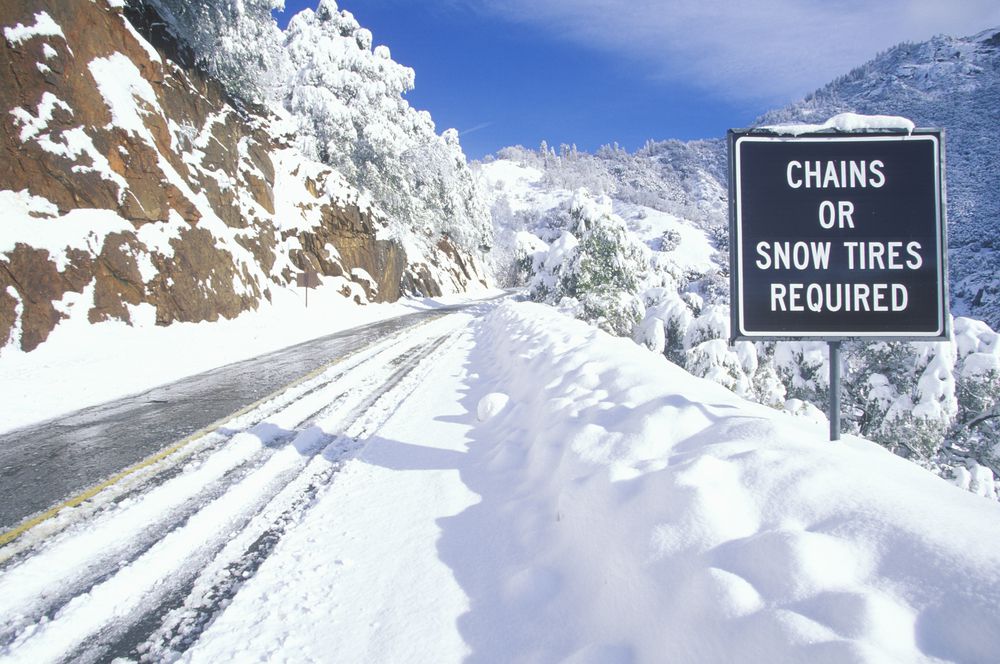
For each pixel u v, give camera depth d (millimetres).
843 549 1926
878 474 2396
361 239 30031
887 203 3174
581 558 2811
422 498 4250
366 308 27188
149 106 16906
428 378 9625
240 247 20266
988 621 1497
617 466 3113
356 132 34375
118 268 13945
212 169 20359
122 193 14750
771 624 1677
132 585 3154
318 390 8672
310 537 3682
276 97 31047
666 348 13047
